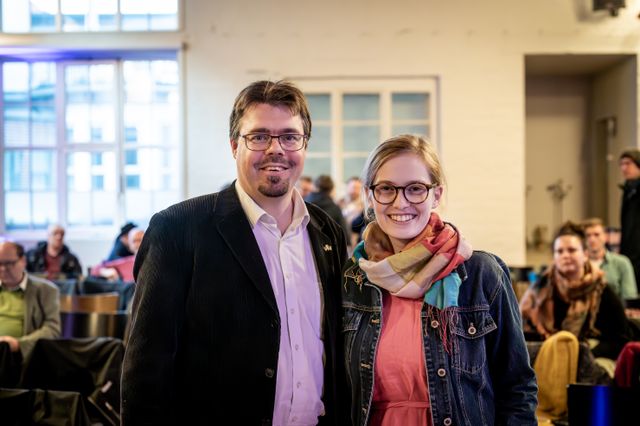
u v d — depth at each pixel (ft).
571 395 8.41
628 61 29.73
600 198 33.91
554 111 34.78
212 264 5.74
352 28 28.63
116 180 31.07
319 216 6.55
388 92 28.84
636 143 29.30
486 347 5.84
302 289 6.00
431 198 5.98
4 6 29.86
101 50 29.40
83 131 31.17
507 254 28.73
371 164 6.08
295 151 5.91
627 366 9.94
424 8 28.53
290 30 28.63
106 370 11.18
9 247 13.66
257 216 5.96
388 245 6.15
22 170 31.37
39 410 9.23
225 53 28.73
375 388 5.80
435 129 28.86
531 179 35.01
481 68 28.63
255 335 5.66
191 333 5.66
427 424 5.65
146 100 30.94
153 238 5.76
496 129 28.71
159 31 28.94
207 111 28.84
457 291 5.66
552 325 12.55
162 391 5.45
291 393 5.76
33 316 13.83
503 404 5.85
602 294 12.44
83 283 19.42
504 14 28.55
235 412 5.60
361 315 6.01
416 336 5.77
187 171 28.84
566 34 28.60
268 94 5.87
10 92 31.30
